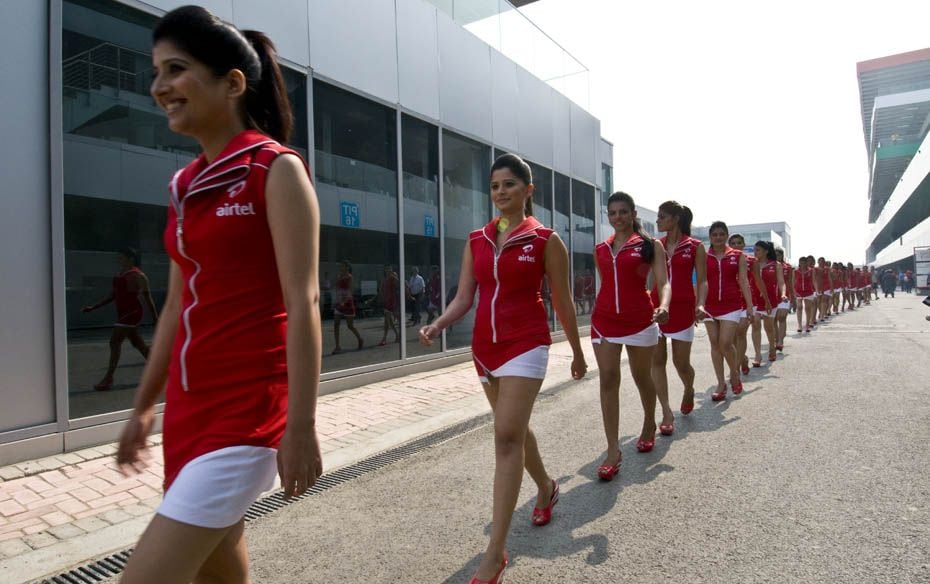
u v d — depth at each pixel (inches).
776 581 105.0
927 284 1315.2
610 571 110.1
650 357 171.8
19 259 172.4
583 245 561.9
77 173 186.9
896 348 411.5
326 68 276.5
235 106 58.6
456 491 156.9
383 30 312.0
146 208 207.0
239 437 51.2
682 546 119.6
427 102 345.1
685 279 210.1
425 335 113.0
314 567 116.7
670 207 208.8
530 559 115.6
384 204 312.8
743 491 148.6
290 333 51.2
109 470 168.7
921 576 105.2
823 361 361.1
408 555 120.6
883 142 2506.2
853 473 159.3
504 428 103.9
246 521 140.7
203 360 52.9
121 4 199.8
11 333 170.7
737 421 218.7
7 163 170.2
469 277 118.3
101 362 192.1
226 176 52.7
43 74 178.2
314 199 54.5
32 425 175.5
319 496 155.9
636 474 163.8
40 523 136.3
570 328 115.9
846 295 911.0
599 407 252.4
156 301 208.8
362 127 299.1
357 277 294.4
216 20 56.4
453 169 370.9
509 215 114.1
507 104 430.3
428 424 226.2
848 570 108.0
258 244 53.1
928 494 143.1
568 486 156.3
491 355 108.3
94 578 113.9
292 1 259.9
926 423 208.4
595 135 589.9
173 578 48.6
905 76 2390.5
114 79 198.5
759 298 351.3
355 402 260.5
